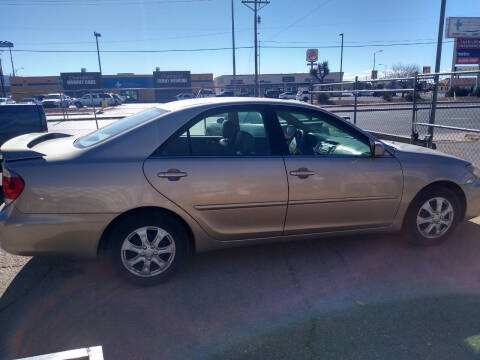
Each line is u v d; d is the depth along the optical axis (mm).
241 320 3035
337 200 3801
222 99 3842
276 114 3793
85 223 3238
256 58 30922
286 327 2941
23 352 2680
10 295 3400
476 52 37625
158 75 51062
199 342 2787
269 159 3621
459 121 17328
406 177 3969
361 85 14984
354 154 3912
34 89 54906
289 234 3818
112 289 3482
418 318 3029
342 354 2650
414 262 3943
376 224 4035
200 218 3484
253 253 4164
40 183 3162
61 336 2854
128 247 3408
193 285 3547
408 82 12742
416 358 2605
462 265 3877
